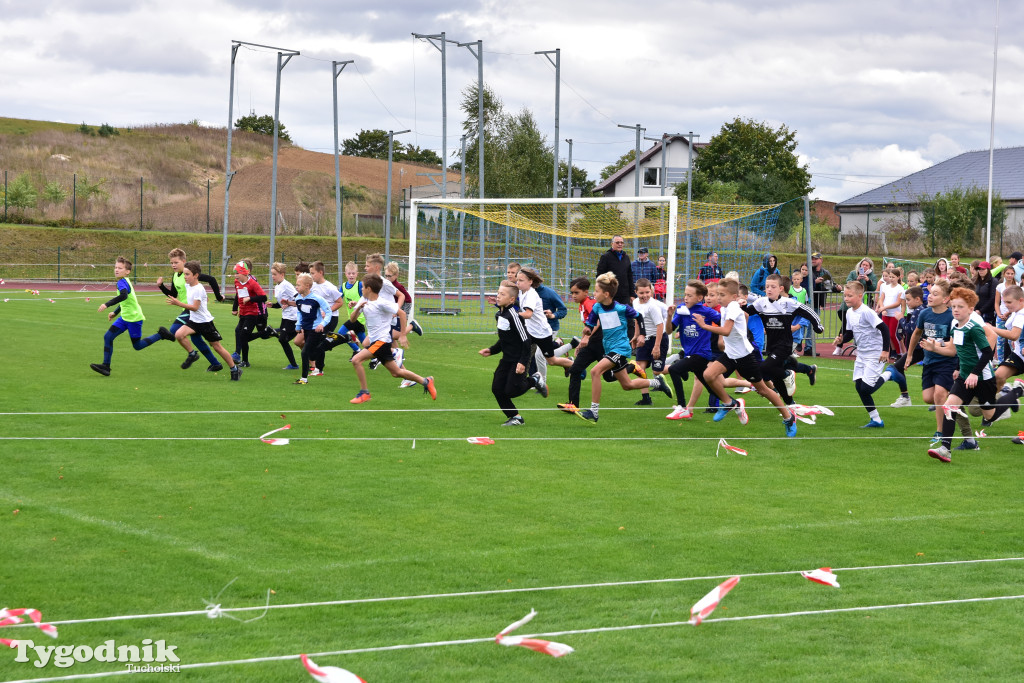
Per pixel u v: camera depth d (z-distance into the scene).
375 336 13.30
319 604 5.82
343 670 4.56
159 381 15.31
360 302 13.45
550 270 37.00
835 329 24.22
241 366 17.45
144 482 8.72
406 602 5.90
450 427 11.81
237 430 11.29
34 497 8.14
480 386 15.68
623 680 4.86
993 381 10.52
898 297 18.34
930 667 5.04
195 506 7.96
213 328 15.96
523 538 7.25
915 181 65.06
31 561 6.51
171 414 12.24
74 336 21.80
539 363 14.38
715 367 12.22
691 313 12.57
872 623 5.63
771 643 5.32
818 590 6.18
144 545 6.90
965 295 10.31
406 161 132.25
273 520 7.60
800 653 5.20
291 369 17.28
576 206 36.62
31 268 49.78
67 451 9.95
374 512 7.88
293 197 87.19
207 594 5.98
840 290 24.05
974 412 11.56
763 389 11.86
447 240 40.25
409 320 22.55
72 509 7.80
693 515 7.96
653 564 6.67
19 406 12.58
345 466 9.53
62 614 5.62
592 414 12.43
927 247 53.00
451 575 6.39
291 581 6.23
